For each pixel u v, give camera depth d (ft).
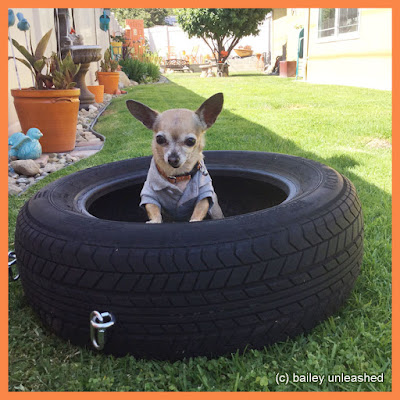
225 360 2.28
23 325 2.71
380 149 6.55
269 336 2.34
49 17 10.70
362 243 2.84
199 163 3.31
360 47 15.20
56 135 7.11
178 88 17.13
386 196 4.66
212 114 3.25
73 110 7.18
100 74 15.67
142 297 2.16
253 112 10.19
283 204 2.59
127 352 2.34
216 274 2.13
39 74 7.13
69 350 2.47
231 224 2.30
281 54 29.48
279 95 13.29
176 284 2.13
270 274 2.21
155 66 24.20
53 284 2.37
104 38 20.30
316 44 18.29
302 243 2.29
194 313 2.17
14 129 8.00
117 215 3.96
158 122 3.18
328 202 2.62
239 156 4.20
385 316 2.62
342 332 2.48
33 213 2.76
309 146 6.75
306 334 2.50
